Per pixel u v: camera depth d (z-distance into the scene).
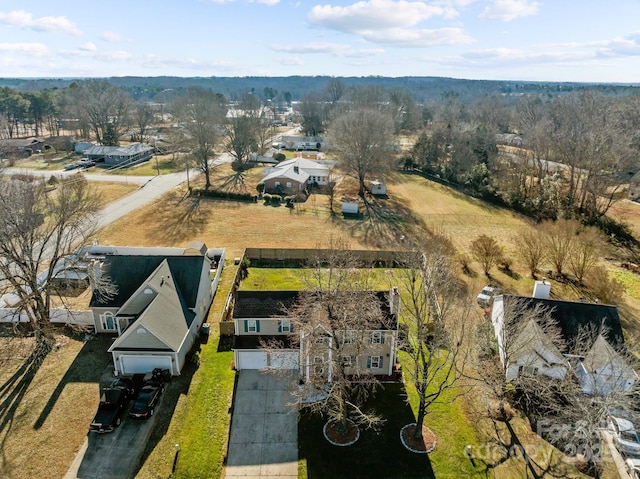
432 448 25.31
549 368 30.03
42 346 31.69
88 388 28.48
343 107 134.88
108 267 35.31
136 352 29.14
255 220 63.00
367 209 70.56
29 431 24.97
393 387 30.19
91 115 113.88
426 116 168.50
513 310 31.48
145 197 70.56
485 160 89.12
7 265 31.81
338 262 39.06
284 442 25.39
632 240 60.34
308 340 27.30
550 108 111.75
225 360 32.00
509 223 66.94
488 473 23.94
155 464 23.42
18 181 46.88
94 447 24.23
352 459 24.44
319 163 90.50
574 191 71.75
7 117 122.25
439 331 25.52
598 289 43.53
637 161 71.62
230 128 105.94
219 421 26.53
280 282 43.91
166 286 33.62
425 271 31.05
